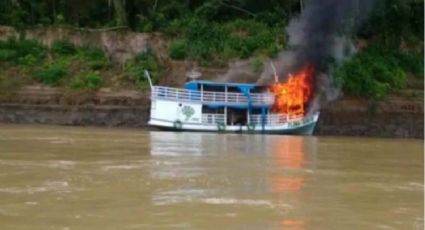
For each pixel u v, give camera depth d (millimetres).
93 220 22734
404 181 35344
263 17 113000
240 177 35250
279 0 115500
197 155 48281
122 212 24297
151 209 24969
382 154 55281
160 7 114250
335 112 99375
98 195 28188
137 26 111625
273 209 25375
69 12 115625
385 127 99812
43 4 115875
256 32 109062
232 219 23188
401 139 90000
